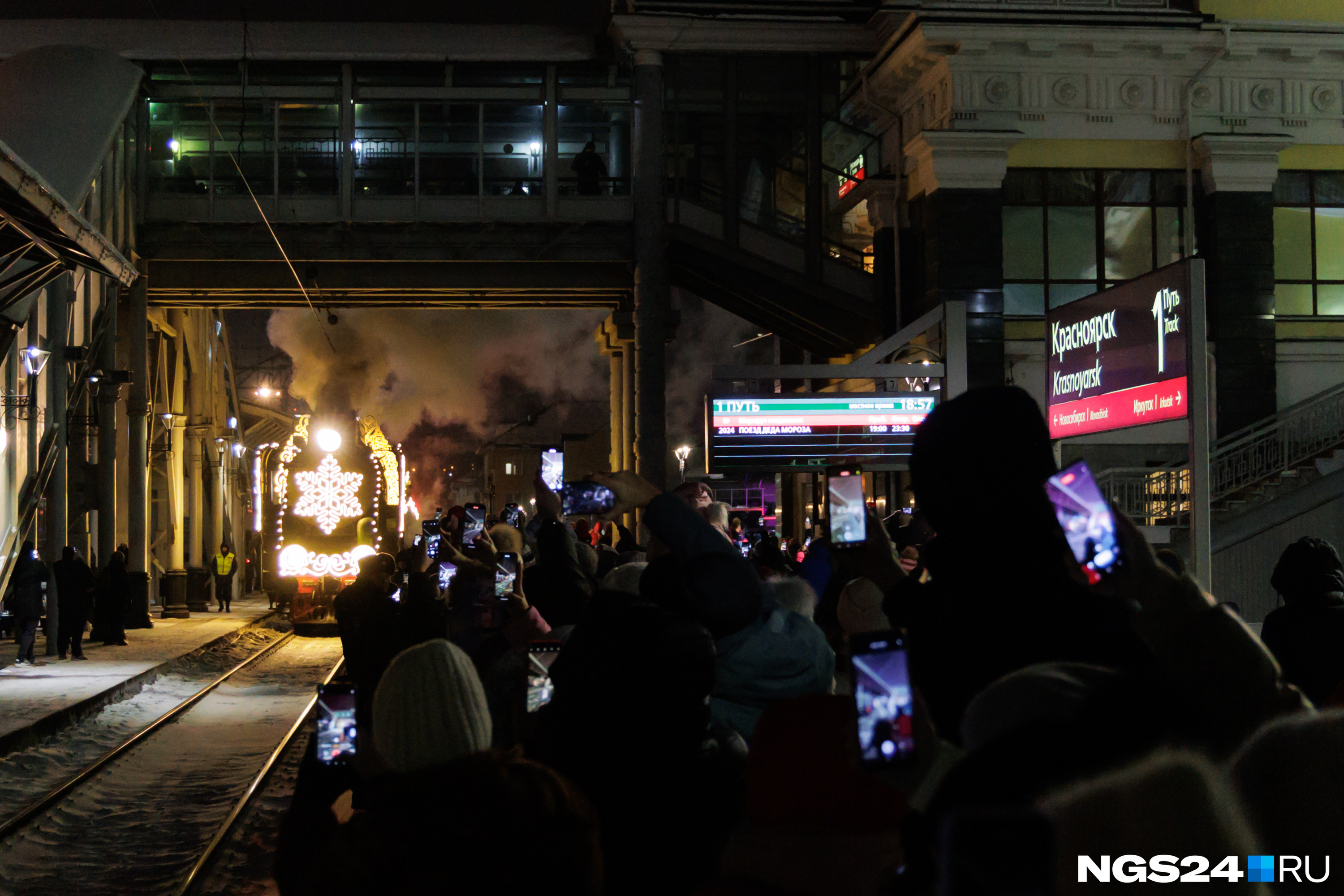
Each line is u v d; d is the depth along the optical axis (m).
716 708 4.18
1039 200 23.53
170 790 12.03
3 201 12.98
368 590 7.88
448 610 7.96
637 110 26.58
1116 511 2.23
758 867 2.52
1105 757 1.49
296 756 13.97
